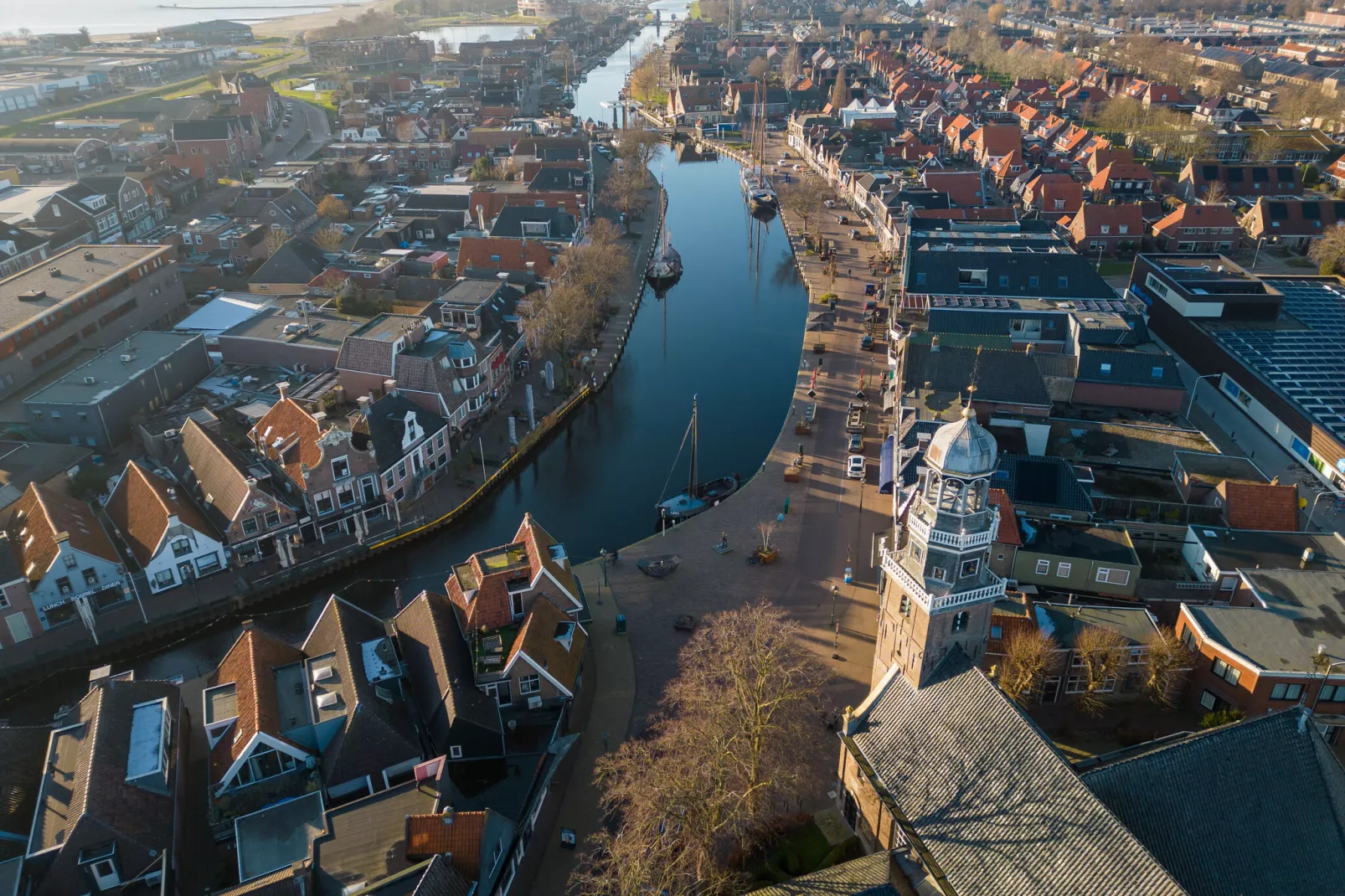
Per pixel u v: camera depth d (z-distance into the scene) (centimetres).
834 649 8112
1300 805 5022
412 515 10338
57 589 8300
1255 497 8906
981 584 5734
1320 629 7125
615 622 8531
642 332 15862
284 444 10012
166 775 6184
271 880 5272
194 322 13888
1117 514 9275
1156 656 7081
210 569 9162
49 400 11062
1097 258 18775
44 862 5516
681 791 5500
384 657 7188
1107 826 4616
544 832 6400
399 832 5638
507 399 12975
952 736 5544
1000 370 10862
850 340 14825
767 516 10194
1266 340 13412
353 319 13875
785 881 5578
